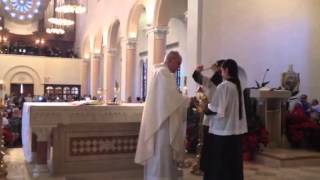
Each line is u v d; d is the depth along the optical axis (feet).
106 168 22.33
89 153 22.00
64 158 21.44
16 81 103.30
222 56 37.37
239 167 17.26
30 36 113.50
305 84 38.09
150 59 51.96
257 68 38.73
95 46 92.07
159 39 51.11
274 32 38.93
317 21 38.17
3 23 110.01
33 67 104.42
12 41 111.75
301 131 31.76
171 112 18.10
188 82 37.29
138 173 21.94
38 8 113.70
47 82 105.60
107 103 22.76
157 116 18.31
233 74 17.40
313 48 38.11
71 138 21.59
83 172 21.68
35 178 20.04
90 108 20.88
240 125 17.35
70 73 107.76
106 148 22.38
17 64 103.09
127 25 62.95
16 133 37.83
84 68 105.91
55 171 21.16
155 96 18.53
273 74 38.93
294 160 27.40
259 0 38.63
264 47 38.81
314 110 35.04
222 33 37.52
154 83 18.61
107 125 22.33
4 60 102.06
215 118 17.44
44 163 21.06
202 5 36.78
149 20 52.39
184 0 57.72
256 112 31.81
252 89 31.19
